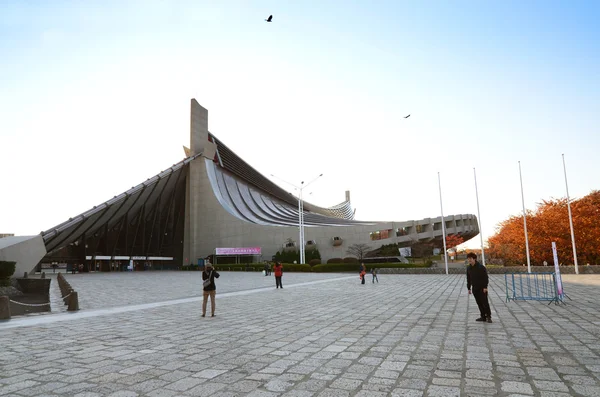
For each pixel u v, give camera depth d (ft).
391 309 37.22
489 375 15.58
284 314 34.78
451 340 22.39
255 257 189.57
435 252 184.34
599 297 44.88
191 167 211.61
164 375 16.39
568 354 18.78
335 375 15.98
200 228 204.54
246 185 254.88
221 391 14.29
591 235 115.65
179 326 29.01
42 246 119.65
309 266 141.08
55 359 19.36
